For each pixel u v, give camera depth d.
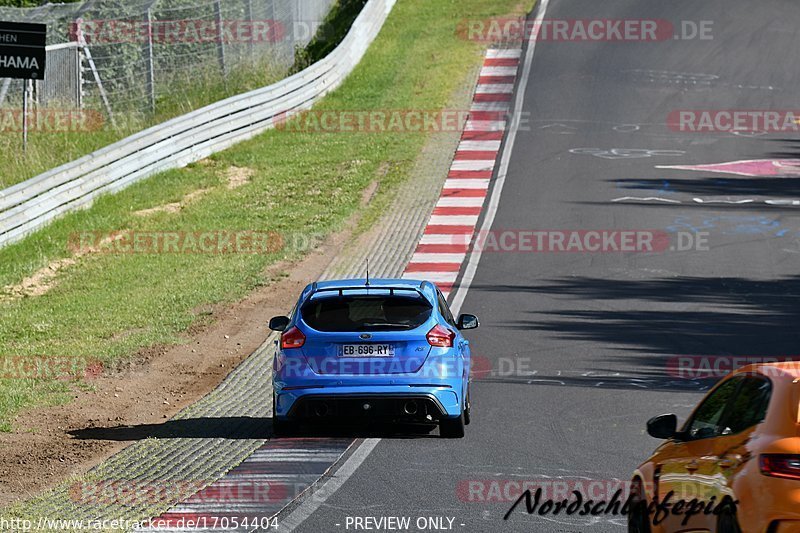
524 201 105.81
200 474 39.72
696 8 183.50
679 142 127.69
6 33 96.19
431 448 43.41
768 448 23.58
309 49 169.50
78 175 98.81
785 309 74.44
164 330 69.44
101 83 127.56
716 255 89.38
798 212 101.88
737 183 112.00
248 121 128.75
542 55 161.12
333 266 87.12
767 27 174.25
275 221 100.12
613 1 186.00
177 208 103.81
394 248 92.06
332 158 121.62
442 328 45.06
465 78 152.12
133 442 46.06
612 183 111.62
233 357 63.94
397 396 43.78
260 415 50.41
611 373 58.50
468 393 48.59
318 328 44.59
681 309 74.38
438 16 184.38
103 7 134.12
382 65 159.75
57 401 53.72
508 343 65.94
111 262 87.06
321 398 43.88
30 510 35.56
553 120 135.00
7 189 88.00
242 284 81.69
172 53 138.50
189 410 51.78
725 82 151.38
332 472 39.50
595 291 79.38
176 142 116.31
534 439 44.97
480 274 84.50
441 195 108.19
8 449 45.12
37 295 78.50
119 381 58.34
